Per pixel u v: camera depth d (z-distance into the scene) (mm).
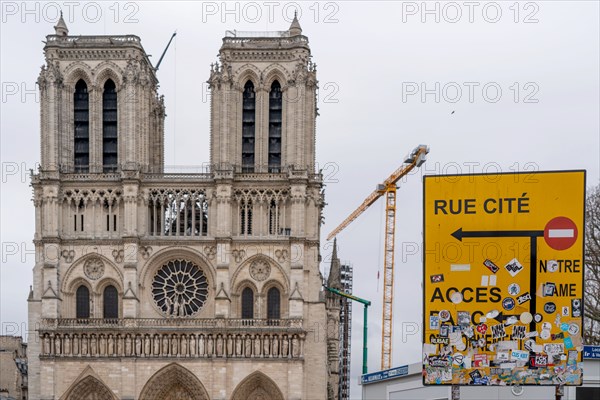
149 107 157000
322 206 160250
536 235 67312
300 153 148125
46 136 148875
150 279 149750
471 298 68000
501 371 67438
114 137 153500
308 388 146625
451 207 68500
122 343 144250
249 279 148250
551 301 67000
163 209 150375
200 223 149375
